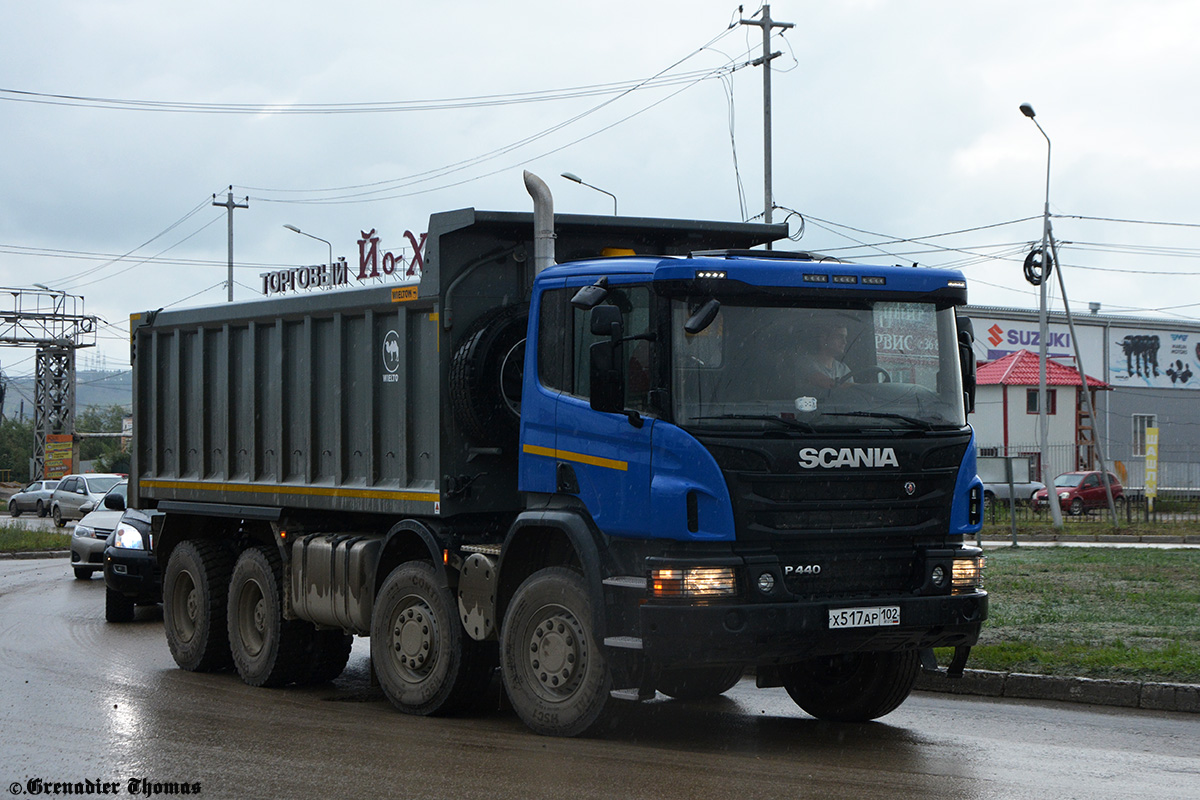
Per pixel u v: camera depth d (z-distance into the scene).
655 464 7.36
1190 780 6.64
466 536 9.09
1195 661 9.70
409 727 8.55
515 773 6.95
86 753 7.67
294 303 10.77
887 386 7.73
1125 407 61.56
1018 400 53.00
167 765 7.30
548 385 8.33
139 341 13.18
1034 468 50.62
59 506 41.25
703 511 7.16
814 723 8.64
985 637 11.44
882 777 6.76
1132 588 15.95
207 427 12.17
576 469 7.97
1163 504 41.22
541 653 8.10
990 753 7.44
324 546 10.19
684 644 7.07
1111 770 6.91
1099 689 9.18
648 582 7.26
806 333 7.59
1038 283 34.94
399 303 9.48
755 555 7.18
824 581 7.39
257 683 10.82
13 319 58.22
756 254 7.91
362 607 9.69
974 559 7.78
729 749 7.62
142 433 13.20
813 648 7.26
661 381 7.37
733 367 7.40
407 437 9.43
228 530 12.09
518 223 9.08
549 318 8.38
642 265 7.64
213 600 11.59
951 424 7.84
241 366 11.70
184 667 11.84
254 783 6.81
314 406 10.64
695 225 9.77
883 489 7.50
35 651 13.03
